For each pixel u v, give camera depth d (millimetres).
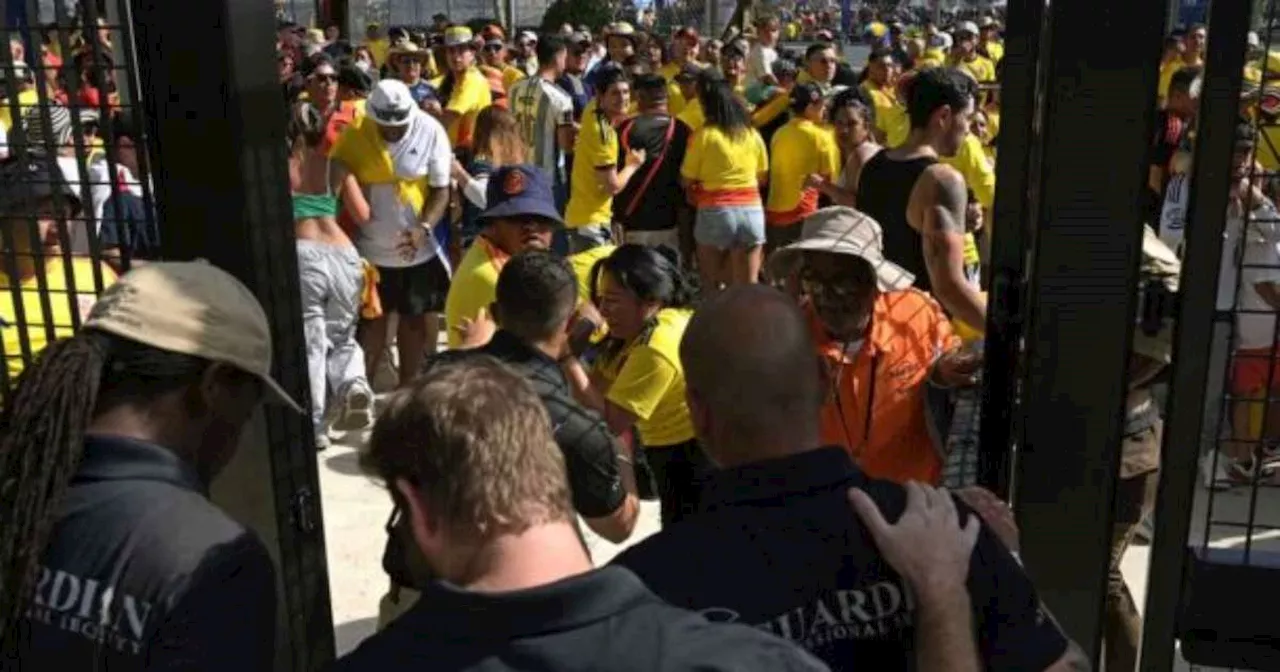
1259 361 2137
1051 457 2111
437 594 1271
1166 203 4648
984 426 2441
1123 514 3152
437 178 6094
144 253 2223
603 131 7043
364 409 5816
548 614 1244
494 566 1297
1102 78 1932
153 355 1686
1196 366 2027
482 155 6918
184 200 2119
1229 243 2199
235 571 1653
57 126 2451
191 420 1742
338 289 5453
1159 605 2152
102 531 1623
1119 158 1961
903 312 2988
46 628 1610
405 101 5863
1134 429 3078
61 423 1629
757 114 8992
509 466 1322
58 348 1675
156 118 2092
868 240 2916
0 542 1600
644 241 7422
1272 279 2180
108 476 1659
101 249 2459
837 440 2971
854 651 1587
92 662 1600
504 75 11695
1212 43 1877
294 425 2324
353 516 4883
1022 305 2381
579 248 7254
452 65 9320
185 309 1717
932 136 4234
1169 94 4910
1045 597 2170
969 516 1669
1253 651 2123
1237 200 2176
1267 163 2137
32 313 2629
